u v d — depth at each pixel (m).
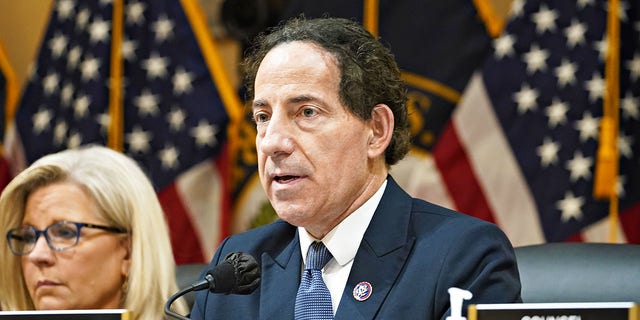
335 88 4.58
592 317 3.38
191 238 9.45
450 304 4.33
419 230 4.76
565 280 5.33
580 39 8.56
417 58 9.06
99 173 5.48
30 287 5.43
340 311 4.54
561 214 8.43
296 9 9.39
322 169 4.54
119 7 9.94
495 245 4.56
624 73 8.47
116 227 5.47
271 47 4.75
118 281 5.50
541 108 8.59
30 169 5.46
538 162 8.55
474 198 8.69
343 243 4.72
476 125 8.73
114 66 9.83
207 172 9.55
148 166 9.63
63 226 5.39
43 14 10.75
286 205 4.57
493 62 8.74
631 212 8.31
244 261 4.45
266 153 4.52
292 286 4.82
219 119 9.61
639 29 8.49
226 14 9.99
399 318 4.45
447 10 9.07
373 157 4.75
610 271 5.27
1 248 5.50
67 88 9.89
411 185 8.87
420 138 8.95
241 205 9.51
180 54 9.80
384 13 9.14
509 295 4.42
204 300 5.09
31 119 9.93
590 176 8.39
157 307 5.43
